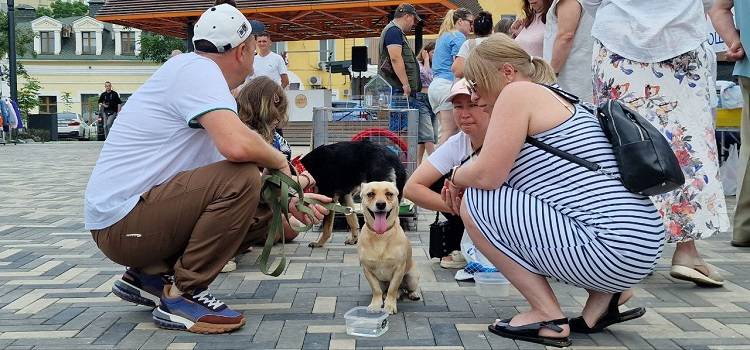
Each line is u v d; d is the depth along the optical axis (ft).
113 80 177.78
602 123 10.59
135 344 10.86
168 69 11.48
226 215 11.14
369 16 60.34
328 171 17.92
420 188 12.48
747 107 17.75
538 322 10.87
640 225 10.12
